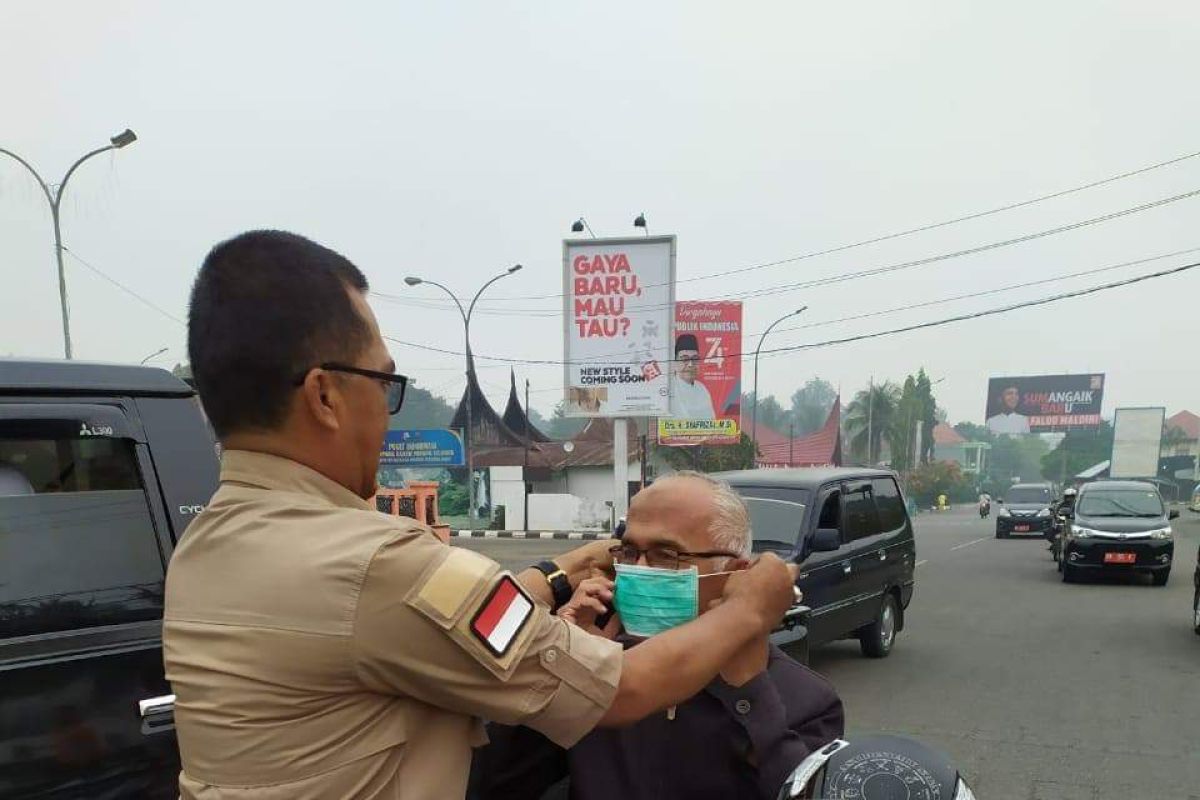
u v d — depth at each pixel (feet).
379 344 3.50
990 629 29.55
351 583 2.91
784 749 4.46
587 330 68.03
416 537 3.13
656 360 66.95
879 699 20.44
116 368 7.59
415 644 2.92
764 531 21.22
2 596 6.43
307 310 3.20
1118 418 194.80
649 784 4.63
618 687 3.28
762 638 4.59
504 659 3.01
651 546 4.72
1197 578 27.91
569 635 3.26
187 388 7.97
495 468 93.66
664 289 66.80
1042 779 14.92
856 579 23.06
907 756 3.63
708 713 4.58
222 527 3.20
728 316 99.35
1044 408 263.29
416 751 3.09
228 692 2.92
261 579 2.99
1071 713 19.04
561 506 90.63
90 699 6.61
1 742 6.11
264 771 2.89
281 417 3.24
